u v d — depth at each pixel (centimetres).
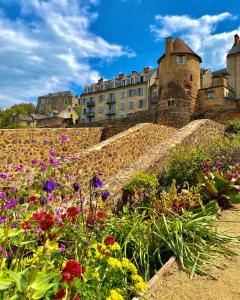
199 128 1341
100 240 378
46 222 243
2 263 244
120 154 1133
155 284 360
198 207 591
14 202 366
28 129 1416
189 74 3547
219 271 388
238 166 831
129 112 5525
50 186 375
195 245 443
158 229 459
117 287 320
